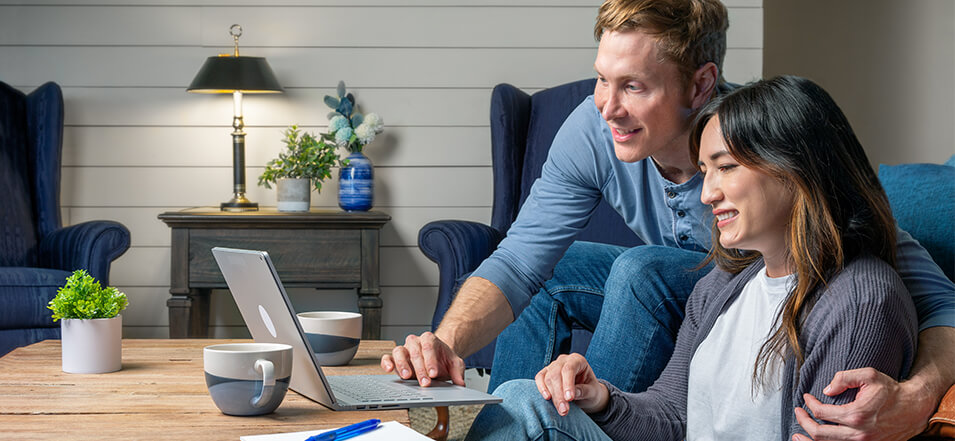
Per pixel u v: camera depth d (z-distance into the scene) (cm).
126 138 333
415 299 341
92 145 333
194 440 89
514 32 336
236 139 314
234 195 316
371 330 298
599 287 179
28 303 247
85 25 330
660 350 150
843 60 452
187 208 335
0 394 112
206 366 100
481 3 336
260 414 100
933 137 446
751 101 107
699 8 131
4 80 329
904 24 446
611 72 132
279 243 294
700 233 164
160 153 334
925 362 98
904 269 111
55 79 331
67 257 272
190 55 333
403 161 338
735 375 110
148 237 335
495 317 149
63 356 129
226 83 299
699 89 135
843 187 104
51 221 297
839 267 103
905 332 98
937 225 169
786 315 103
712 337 115
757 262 117
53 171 301
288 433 90
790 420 102
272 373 98
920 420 93
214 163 335
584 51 337
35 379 123
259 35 333
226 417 99
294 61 334
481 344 147
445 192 340
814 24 452
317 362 101
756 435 106
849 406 91
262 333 115
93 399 109
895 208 176
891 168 187
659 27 129
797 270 107
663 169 158
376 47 336
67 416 99
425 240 262
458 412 243
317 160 311
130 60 331
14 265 284
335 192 338
